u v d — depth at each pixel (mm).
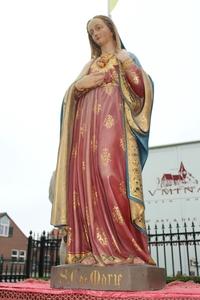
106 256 5027
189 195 15617
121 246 5168
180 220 15406
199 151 16109
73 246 5457
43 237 15984
